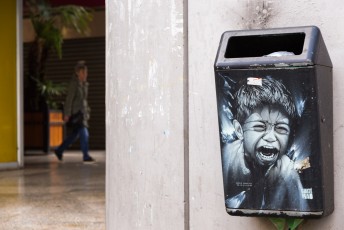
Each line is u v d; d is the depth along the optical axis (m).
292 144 3.04
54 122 17.20
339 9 3.29
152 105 3.86
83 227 5.86
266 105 3.07
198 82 3.68
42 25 16.64
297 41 3.29
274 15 3.46
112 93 4.17
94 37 19.64
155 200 3.85
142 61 3.92
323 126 3.08
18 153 11.94
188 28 3.73
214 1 3.63
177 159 3.75
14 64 11.86
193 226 3.71
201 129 3.67
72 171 11.41
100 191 8.37
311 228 3.31
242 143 3.15
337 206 3.27
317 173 3.03
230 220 3.56
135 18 3.97
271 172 3.10
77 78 13.65
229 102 3.15
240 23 3.55
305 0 3.38
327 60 3.17
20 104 11.95
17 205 7.16
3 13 11.67
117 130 4.11
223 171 3.22
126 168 4.02
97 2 17.38
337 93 3.27
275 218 3.25
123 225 4.04
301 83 2.98
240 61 3.08
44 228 5.82
